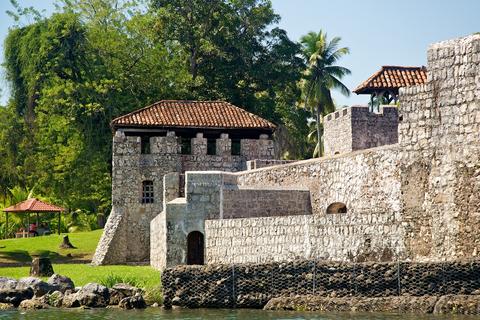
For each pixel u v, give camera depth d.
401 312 43.84
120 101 91.81
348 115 71.69
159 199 76.94
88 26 98.31
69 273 59.66
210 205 58.22
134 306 48.34
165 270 49.16
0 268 66.25
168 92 94.69
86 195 94.88
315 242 50.81
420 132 47.91
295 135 108.00
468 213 45.59
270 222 52.91
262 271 47.97
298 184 61.69
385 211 51.66
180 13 102.75
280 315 44.28
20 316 45.50
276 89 104.19
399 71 81.06
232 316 44.44
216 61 102.94
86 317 44.81
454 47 46.41
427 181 47.50
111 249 74.69
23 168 97.44
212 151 94.06
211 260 55.88
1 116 98.56
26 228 101.94
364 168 55.06
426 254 47.38
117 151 76.75
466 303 42.72
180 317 44.38
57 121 91.88
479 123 45.22
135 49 95.44
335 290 46.44
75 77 95.62
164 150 77.44
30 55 97.56
